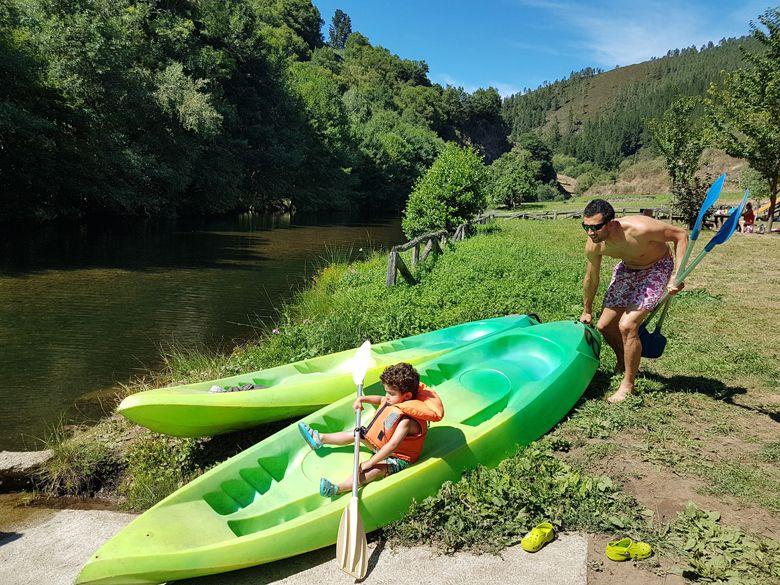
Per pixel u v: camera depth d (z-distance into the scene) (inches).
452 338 280.7
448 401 203.3
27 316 414.9
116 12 1194.6
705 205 199.0
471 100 5851.4
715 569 125.6
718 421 201.9
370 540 147.4
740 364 256.2
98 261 670.5
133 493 183.3
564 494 155.4
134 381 288.0
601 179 3922.2
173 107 1143.0
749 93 826.2
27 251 703.1
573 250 653.9
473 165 835.4
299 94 2030.0
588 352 228.2
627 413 206.4
